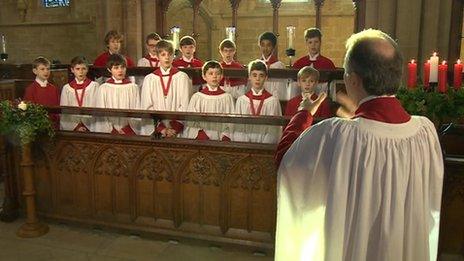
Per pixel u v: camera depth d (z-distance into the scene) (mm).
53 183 4566
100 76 6262
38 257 3971
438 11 7887
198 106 4883
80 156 4414
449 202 3619
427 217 1570
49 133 4344
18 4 14594
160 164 4168
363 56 1525
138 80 6262
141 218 4328
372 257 1502
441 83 3357
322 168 1554
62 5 14305
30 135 4203
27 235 4340
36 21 14602
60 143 4457
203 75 4977
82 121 5109
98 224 4434
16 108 4180
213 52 15242
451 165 3482
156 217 4289
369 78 1517
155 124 4113
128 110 4145
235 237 4055
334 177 1494
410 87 3479
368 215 1484
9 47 15164
